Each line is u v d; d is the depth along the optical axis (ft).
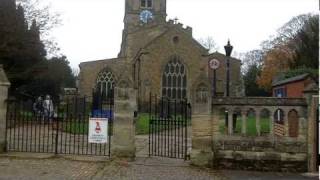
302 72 113.50
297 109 47.37
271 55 242.17
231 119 48.26
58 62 197.06
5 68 122.11
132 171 43.47
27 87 162.09
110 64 215.72
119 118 50.49
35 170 42.16
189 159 50.96
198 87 48.52
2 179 37.58
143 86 199.00
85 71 216.95
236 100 48.11
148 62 201.77
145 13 242.17
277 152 47.34
